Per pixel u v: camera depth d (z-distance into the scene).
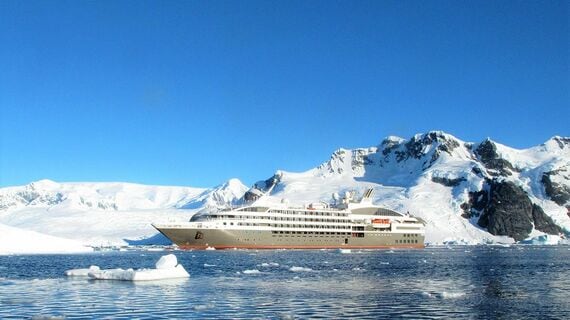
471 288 71.50
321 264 124.81
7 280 82.12
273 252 196.88
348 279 85.00
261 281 81.12
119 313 51.28
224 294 64.62
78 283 76.12
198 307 53.66
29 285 74.25
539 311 51.97
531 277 88.38
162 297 61.53
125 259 152.25
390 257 160.12
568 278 86.44
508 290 68.81
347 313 51.22
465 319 48.19
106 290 67.75
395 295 64.06
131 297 61.59
